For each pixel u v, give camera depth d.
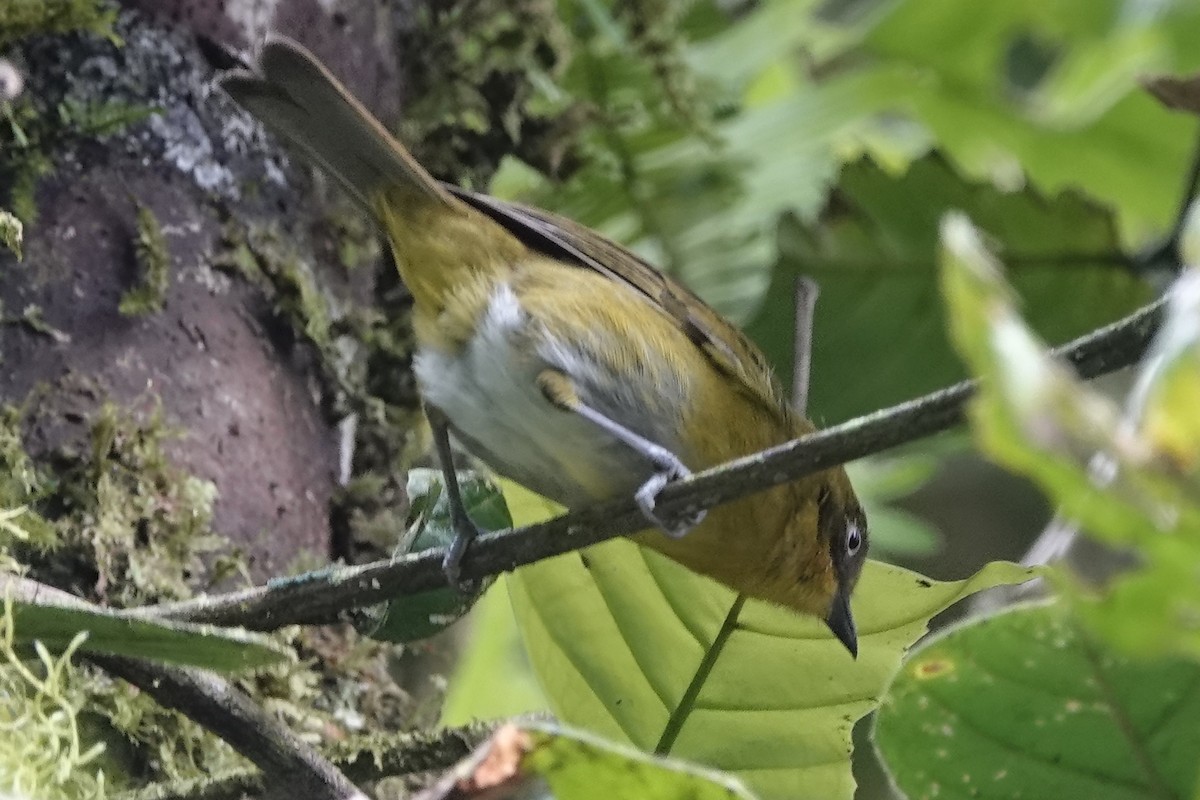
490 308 5.97
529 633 5.41
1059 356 3.60
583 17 8.25
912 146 9.34
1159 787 3.63
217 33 6.00
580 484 5.95
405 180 5.93
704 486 4.41
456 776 3.12
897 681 3.72
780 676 5.24
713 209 8.19
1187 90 6.89
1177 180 8.55
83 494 5.07
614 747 3.12
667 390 6.05
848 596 5.40
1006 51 9.52
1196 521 2.12
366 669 6.01
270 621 4.52
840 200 7.66
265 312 5.89
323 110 5.70
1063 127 8.60
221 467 5.47
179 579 5.19
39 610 3.96
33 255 5.25
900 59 8.59
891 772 3.83
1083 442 2.09
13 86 5.09
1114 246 7.33
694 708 5.28
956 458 10.05
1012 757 3.73
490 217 6.16
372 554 6.14
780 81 10.16
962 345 2.10
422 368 6.05
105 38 5.63
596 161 8.20
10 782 3.88
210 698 4.35
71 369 5.20
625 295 6.14
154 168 5.64
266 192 6.04
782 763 5.25
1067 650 3.54
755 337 7.66
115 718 4.81
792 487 6.20
